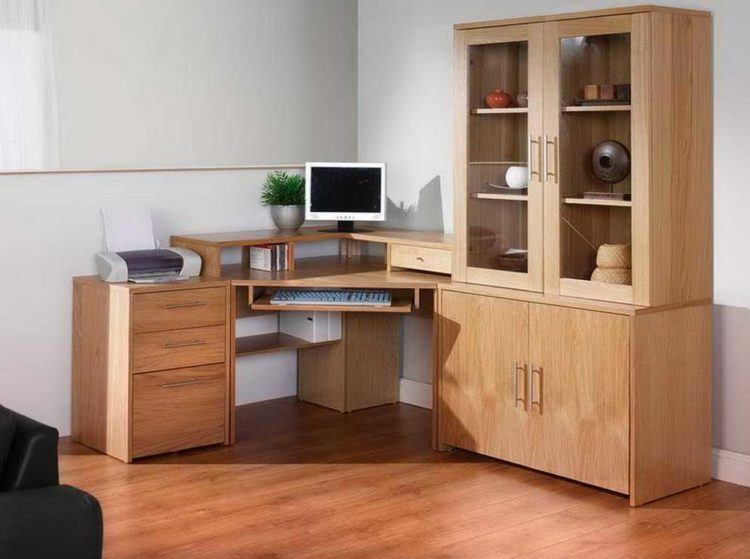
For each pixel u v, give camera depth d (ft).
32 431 9.44
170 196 17.22
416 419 17.63
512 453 14.82
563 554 11.87
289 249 17.24
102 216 16.38
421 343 18.48
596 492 13.98
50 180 15.93
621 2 15.12
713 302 14.32
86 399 15.98
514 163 14.73
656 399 13.56
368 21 19.10
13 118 15.67
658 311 13.48
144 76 16.85
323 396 18.42
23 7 15.61
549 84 14.19
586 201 13.96
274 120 18.42
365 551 11.94
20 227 15.71
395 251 16.89
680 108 13.58
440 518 13.00
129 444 15.12
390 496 13.79
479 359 15.11
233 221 18.03
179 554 11.81
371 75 19.12
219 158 17.80
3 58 15.52
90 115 16.35
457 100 15.35
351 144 19.39
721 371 14.34
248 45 17.98
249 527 12.66
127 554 11.78
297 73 18.61
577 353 13.87
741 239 13.96
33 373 16.02
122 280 15.56
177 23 17.15
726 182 14.02
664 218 13.48
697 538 12.37
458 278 15.64
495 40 14.78
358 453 15.70
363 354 18.20
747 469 14.20
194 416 15.71
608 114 13.65
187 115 17.38
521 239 14.73
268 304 16.12
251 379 18.58
